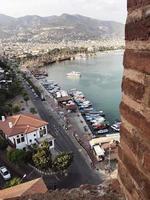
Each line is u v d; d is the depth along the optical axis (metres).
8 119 60.25
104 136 63.22
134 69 4.77
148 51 4.27
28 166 47.72
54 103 93.69
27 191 29.05
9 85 103.88
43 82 128.88
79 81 130.88
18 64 186.25
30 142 56.62
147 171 4.30
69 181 43.91
